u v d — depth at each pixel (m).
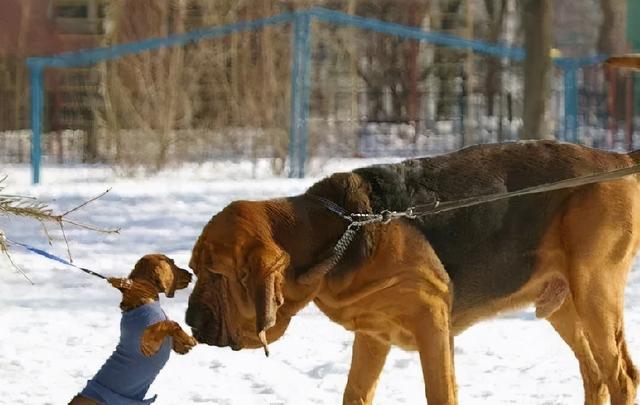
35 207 8.80
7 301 15.23
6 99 37.91
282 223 8.52
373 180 8.91
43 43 39.06
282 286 8.36
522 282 9.23
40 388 10.78
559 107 38.81
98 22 39.81
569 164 9.27
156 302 7.99
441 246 8.81
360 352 9.23
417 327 8.60
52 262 17.88
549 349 12.52
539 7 26.86
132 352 7.83
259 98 33.34
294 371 11.61
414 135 39.06
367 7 41.75
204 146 34.00
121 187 28.27
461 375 11.38
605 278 9.12
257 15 34.03
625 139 38.12
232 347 8.39
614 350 9.17
